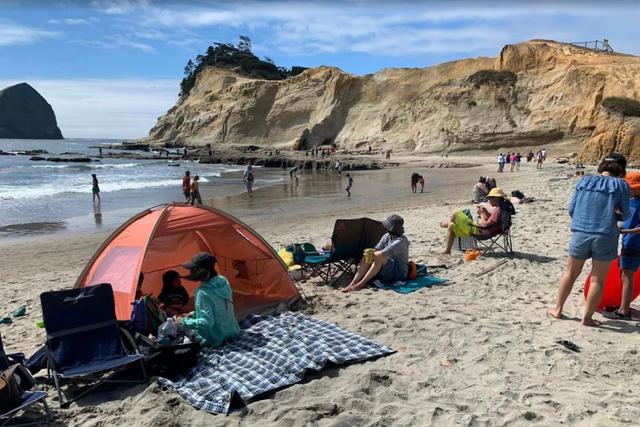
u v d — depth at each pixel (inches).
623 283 229.0
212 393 171.3
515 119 2481.5
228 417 160.1
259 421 157.1
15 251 530.6
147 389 178.2
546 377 179.3
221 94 4271.7
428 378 180.7
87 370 174.6
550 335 215.9
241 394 167.8
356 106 3334.2
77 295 187.2
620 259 230.7
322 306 263.6
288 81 3811.5
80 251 527.2
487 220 385.4
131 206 894.4
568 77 2373.3
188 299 259.8
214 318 211.0
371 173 1743.4
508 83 2613.2
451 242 374.9
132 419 161.5
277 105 3698.3
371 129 3100.4
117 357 183.3
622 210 209.8
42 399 161.3
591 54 2578.7
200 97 4635.8
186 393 173.2
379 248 305.4
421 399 167.2
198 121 4124.0
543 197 737.6
